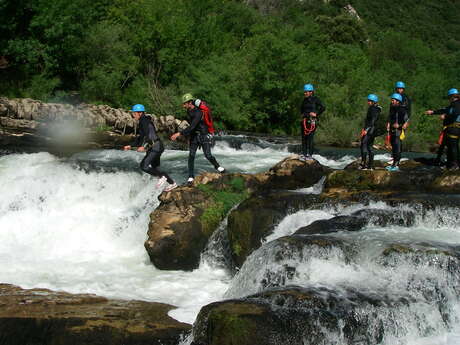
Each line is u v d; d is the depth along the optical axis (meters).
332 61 33.22
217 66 27.98
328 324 5.75
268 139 20.06
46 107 17.78
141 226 10.67
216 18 34.84
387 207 9.02
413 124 27.14
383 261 6.93
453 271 6.64
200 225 9.60
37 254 9.86
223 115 26.56
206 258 9.45
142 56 28.09
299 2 61.41
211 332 5.68
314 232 8.21
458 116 11.38
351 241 7.41
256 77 28.17
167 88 26.61
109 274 8.88
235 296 7.64
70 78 25.80
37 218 11.27
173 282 8.59
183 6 31.56
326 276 6.98
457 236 7.95
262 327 5.55
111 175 11.95
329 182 10.85
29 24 23.83
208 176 10.49
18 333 6.23
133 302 7.32
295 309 5.81
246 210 9.12
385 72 39.19
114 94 24.86
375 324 6.00
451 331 6.47
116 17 27.92
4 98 17.70
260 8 48.91
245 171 13.55
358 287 6.53
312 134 11.79
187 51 28.95
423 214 8.66
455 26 78.44
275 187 10.95
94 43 24.69
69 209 11.48
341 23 53.06
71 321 6.38
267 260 7.41
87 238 10.62
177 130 21.02
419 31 73.50
